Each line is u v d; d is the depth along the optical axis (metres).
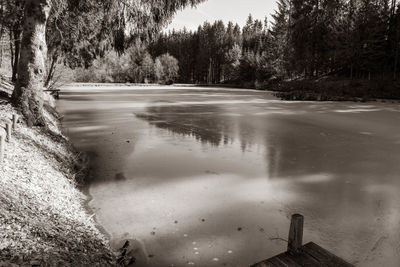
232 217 6.09
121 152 10.74
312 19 53.28
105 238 5.06
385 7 48.44
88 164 9.24
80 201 6.47
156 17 11.16
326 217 6.20
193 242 5.13
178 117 19.50
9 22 15.19
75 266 3.60
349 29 47.06
